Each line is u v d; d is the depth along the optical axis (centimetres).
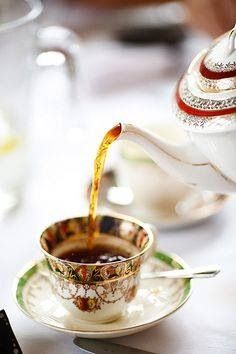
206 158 66
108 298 67
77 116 110
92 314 68
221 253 79
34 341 68
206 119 63
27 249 81
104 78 122
